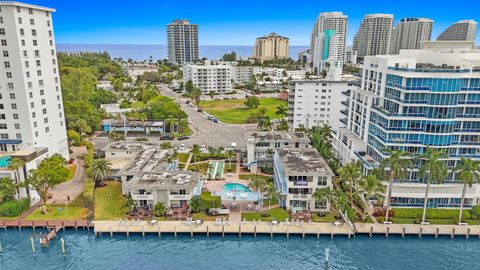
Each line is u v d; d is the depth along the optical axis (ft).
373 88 314.35
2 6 280.51
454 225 257.96
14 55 291.79
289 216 268.41
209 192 305.32
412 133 271.69
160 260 224.94
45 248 234.58
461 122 267.59
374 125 299.17
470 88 260.01
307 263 224.53
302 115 487.61
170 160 334.65
